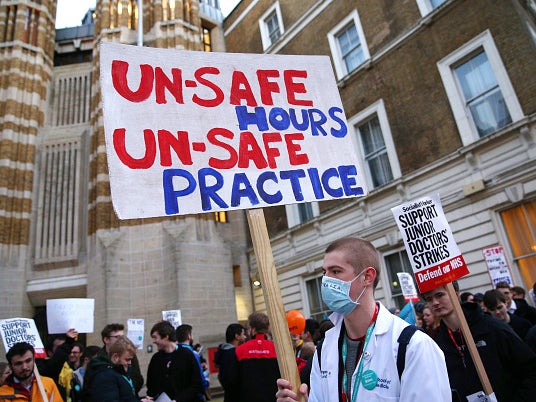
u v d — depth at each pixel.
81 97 21.34
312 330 6.50
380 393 1.74
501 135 10.77
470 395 3.00
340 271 2.03
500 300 4.52
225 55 3.15
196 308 15.81
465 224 11.34
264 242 2.53
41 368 5.81
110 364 4.07
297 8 18.94
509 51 11.16
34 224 19.00
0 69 20.31
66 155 20.09
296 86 3.29
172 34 20.66
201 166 2.72
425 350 1.72
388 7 14.81
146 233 17.30
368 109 14.89
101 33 20.77
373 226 13.70
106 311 15.76
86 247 18.56
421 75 13.36
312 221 15.88
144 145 2.64
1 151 18.81
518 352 2.95
